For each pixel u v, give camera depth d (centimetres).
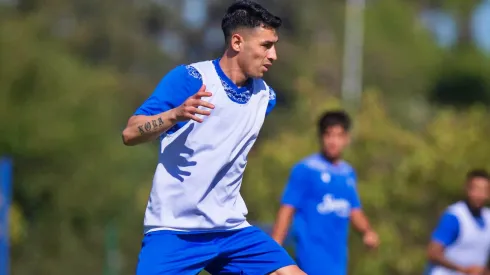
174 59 13188
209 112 1410
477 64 15775
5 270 4012
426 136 5450
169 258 1509
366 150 5266
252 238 1571
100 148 8962
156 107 1477
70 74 9244
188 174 1505
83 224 8750
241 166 1542
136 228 8375
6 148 8669
